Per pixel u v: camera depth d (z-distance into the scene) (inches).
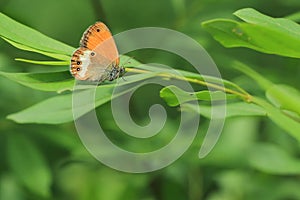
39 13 47.9
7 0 42.2
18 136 38.1
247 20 30.3
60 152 41.7
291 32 30.3
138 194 40.3
